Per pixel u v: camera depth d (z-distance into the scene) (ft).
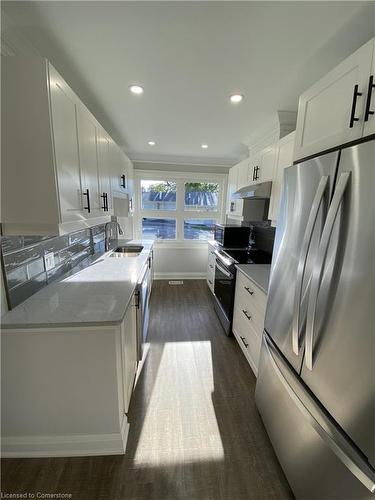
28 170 3.51
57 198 3.63
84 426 4.22
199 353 7.41
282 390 3.99
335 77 3.38
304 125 4.24
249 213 8.83
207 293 12.70
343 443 2.71
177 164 13.80
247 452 4.40
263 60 4.58
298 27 3.72
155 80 5.37
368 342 2.41
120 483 3.85
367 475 2.44
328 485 2.95
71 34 3.93
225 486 3.86
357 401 2.54
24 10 3.44
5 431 4.13
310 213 3.21
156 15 3.51
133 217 14.16
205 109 6.88
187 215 14.88
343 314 2.70
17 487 3.79
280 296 4.21
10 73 3.26
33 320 3.73
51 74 3.41
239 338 7.43
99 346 3.92
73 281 5.66
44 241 5.27
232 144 10.59
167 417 5.08
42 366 3.93
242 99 6.23
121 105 6.68
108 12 3.49
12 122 3.38
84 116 4.81
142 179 14.15
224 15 3.51
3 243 3.90
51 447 4.22
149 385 6.00
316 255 3.09
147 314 8.57
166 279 14.97
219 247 10.69
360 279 2.49
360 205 2.50
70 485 3.81
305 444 3.37
